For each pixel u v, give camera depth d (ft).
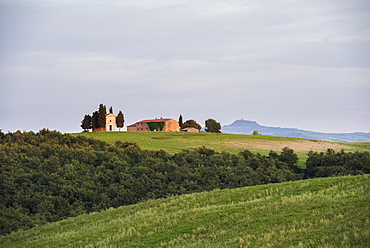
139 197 405.18
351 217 137.08
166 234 164.96
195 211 193.98
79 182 417.28
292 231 133.90
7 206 377.91
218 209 190.60
